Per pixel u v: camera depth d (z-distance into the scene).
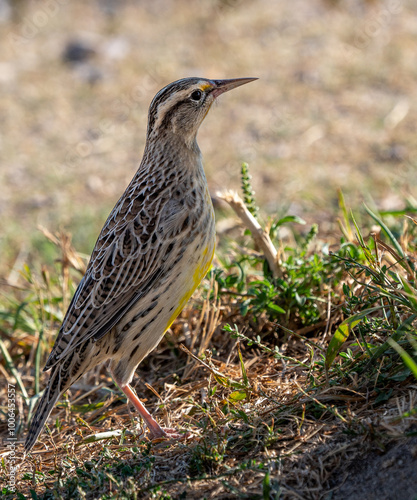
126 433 8.23
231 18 27.86
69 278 11.86
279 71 23.31
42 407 8.05
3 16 30.00
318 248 10.65
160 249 7.91
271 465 6.71
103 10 30.48
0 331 11.41
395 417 6.65
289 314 9.23
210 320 9.65
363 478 6.34
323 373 7.79
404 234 9.71
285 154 18.80
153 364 9.84
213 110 21.64
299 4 28.39
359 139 18.95
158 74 23.95
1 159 20.64
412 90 21.20
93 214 17.53
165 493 6.72
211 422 7.55
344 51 24.05
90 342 8.09
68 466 7.64
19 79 25.25
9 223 17.55
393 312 7.55
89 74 25.06
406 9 26.56
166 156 8.29
